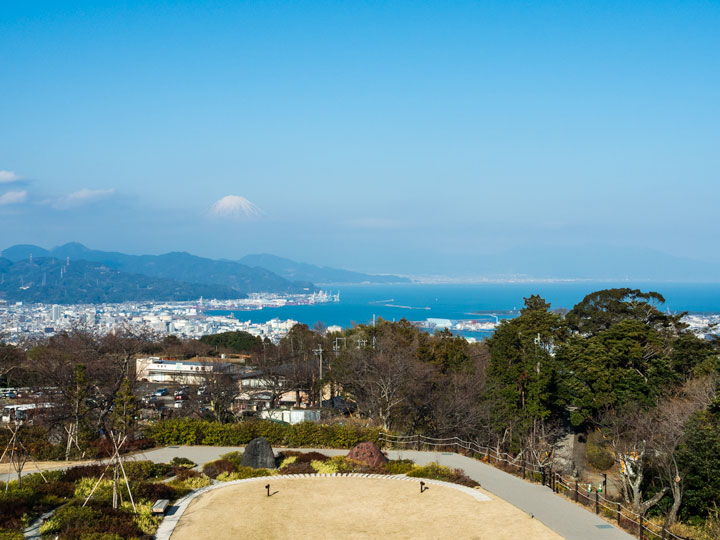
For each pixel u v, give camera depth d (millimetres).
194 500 24266
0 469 30938
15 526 19234
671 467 33781
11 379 70125
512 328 53812
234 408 65625
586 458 48688
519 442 45250
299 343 92375
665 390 46844
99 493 23375
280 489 26234
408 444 38562
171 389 79875
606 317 65250
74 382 43156
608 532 20578
